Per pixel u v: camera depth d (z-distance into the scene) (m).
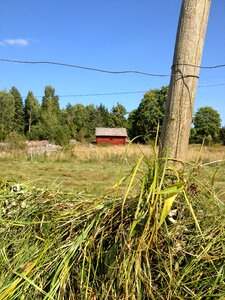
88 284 1.59
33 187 2.22
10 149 18.64
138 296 1.46
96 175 11.27
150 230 1.50
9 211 2.04
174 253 1.52
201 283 1.48
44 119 43.78
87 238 1.68
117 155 16.91
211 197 1.74
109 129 54.06
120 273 1.50
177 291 1.48
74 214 1.84
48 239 1.76
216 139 43.44
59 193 2.13
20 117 67.44
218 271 1.48
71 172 12.04
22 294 1.61
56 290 1.58
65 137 29.91
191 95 2.05
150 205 1.52
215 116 46.97
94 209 1.78
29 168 13.09
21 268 1.70
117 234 1.56
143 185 1.57
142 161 1.72
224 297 1.42
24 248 1.81
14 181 2.38
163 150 2.03
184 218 1.64
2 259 1.81
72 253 1.64
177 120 2.04
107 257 1.58
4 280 1.70
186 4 2.04
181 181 1.55
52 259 1.69
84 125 72.56
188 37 2.03
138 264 1.46
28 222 1.93
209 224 1.64
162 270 1.52
